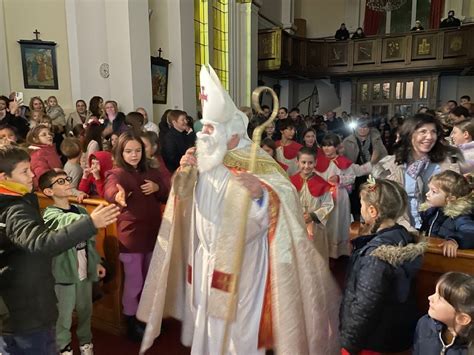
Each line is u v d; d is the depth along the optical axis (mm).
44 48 7246
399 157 2441
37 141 3520
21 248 1650
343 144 5500
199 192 2072
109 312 2898
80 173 3586
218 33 10172
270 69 12242
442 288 1514
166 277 2225
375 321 1672
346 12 15094
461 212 1936
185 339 2346
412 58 12758
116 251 2770
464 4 13391
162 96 7926
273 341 1946
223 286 1892
